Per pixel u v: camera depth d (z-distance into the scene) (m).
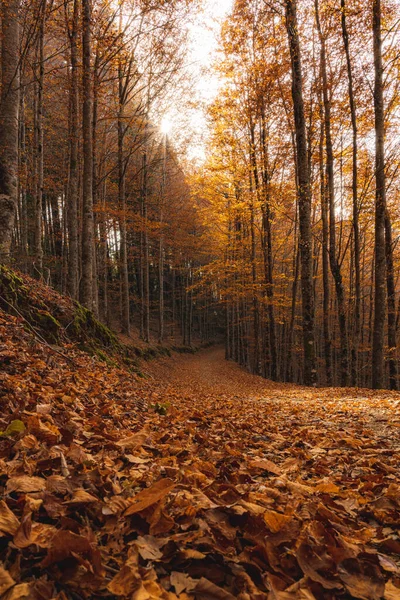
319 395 10.23
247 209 20.08
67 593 1.07
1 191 8.13
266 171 19.59
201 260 39.78
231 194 20.92
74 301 10.12
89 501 1.52
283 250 30.19
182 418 4.99
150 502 1.48
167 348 28.83
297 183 18.45
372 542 1.76
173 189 28.59
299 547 1.40
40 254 12.00
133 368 10.81
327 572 1.34
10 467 1.77
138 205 24.89
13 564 1.11
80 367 6.34
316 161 18.22
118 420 3.81
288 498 2.10
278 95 17.81
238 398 9.76
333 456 3.42
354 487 2.60
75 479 1.71
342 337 16.22
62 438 2.41
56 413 3.12
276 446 3.86
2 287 7.23
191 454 3.04
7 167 8.18
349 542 1.64
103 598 1.10
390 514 2.04
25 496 1.47
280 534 1.50
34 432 2.34
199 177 20.30
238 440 3.92
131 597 1.04
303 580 1.27
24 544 1.17
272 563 1.36
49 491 1.57
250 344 38.19
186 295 40.16
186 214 25.92
